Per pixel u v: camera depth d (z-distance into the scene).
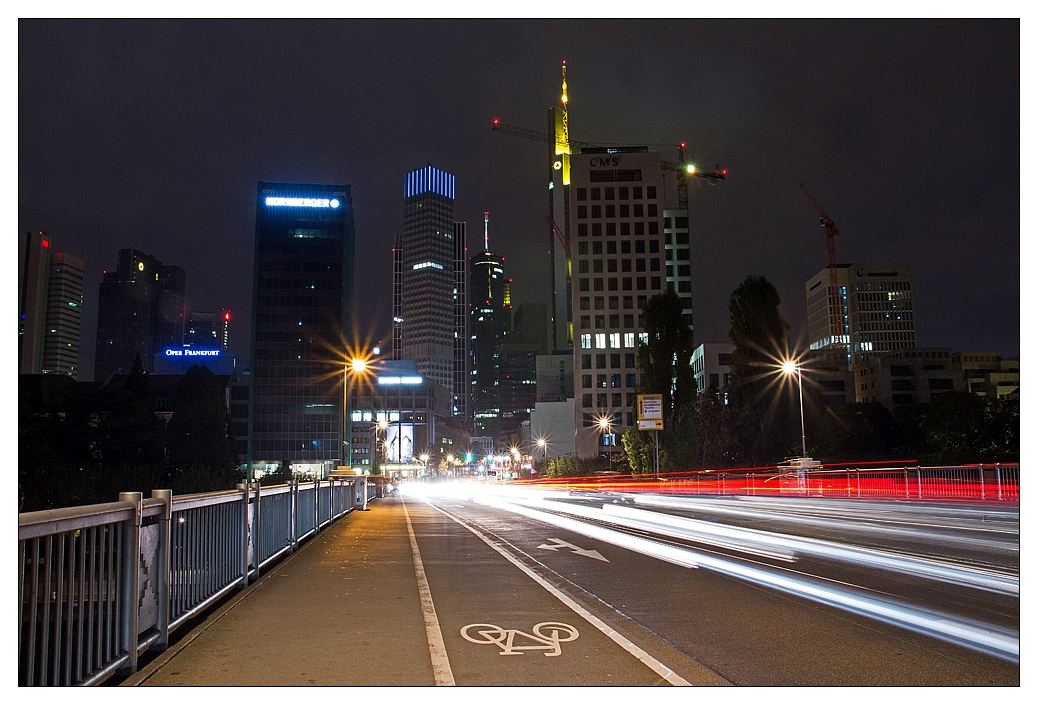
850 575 10.72
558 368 194.25
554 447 137.00
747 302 64.06
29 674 4.21
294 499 14.16
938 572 10.91
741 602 8.70
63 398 45.94
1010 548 13.91
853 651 6.37
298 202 142.00
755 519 22.98
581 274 128.00
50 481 23.48
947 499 31.77
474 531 19.25
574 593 9.35
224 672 5.54
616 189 130.12
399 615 7.70
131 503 5.46
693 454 65.00
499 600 8.73
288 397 136.62
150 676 5.41
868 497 36.25
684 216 144.25
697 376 138.88
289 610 7.95
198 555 7.36
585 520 23.80
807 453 59.09
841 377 136.62
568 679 5.50
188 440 59.97
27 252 190.25
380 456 132.38
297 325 138.88
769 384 62.44
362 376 168.50
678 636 6.93
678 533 18.36
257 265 139.62
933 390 149.75
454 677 5.50
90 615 4.82
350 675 5.51
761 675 5.66
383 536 17.48
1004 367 172.88
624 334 126.12
